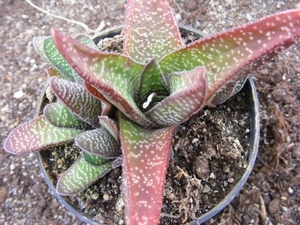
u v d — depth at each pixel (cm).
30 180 20
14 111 22
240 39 11
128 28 14
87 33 23
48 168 16
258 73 21
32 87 22
